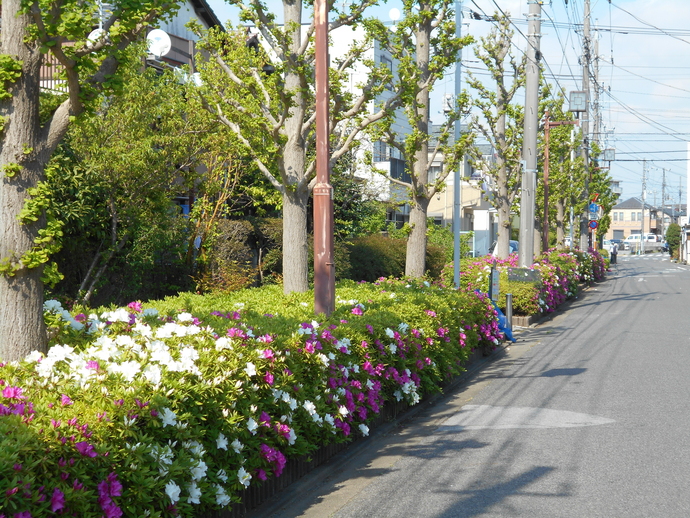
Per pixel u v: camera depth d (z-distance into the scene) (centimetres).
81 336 572
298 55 1101
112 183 1159
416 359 923
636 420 823
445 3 1489
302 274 1159
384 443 770
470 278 2112
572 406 907
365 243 2348
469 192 4775
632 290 3219
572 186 4047
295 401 596
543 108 3091
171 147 1255
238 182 1723
